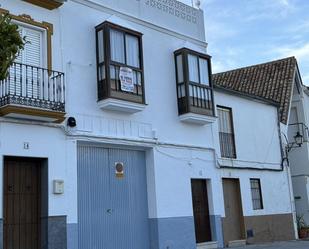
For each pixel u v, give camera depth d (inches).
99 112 549.3
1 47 260.4
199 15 721.6
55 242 481.7
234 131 761.0
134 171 596.4
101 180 554.6
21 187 481.4
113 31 565.3
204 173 673.6
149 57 626.2
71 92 524.4
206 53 711.7
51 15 521.3
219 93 748.0
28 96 480.7
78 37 544.7
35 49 503.8
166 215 604.1
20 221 474.3
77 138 519.5
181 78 654.5
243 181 753.0
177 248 608.4
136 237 580.4
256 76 1003.9
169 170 621.3
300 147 984.3
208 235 669.3
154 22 644.1
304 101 1038.4
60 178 497.0
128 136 575.2
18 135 469.7
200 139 678.5
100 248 537.6
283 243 740.7
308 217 946.7
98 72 554.9
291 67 976.3
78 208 523.8
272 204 808.3
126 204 577.3
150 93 616.1
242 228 732.0
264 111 847.1
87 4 561.6
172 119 640.4
